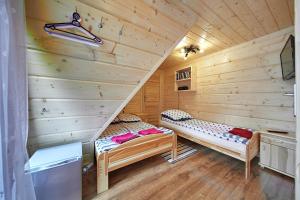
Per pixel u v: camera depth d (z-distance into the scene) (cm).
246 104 237
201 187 157
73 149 149
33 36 89
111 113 172
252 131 210
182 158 229
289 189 151
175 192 150
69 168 127
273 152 180
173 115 329
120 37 113
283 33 193
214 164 209
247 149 171
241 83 243
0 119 61
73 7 89
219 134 208
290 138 165
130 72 143
